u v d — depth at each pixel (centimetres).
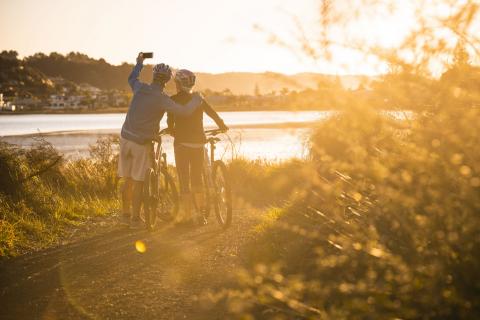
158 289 519
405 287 302
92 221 890
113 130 5806
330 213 507
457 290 295
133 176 789
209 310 454
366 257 387
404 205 332
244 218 880
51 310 471
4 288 535
